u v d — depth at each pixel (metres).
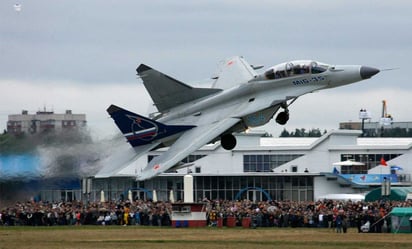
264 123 146.25
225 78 158.38
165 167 141.12
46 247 133.75
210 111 153.12
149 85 158.25
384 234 170.62
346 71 144.75
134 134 155.75
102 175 152.75
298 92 145.12
